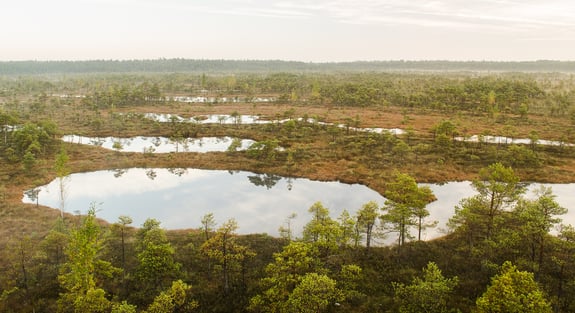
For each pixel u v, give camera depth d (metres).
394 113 169.50
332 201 78.94
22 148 101.50
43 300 41.84
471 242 50.59
